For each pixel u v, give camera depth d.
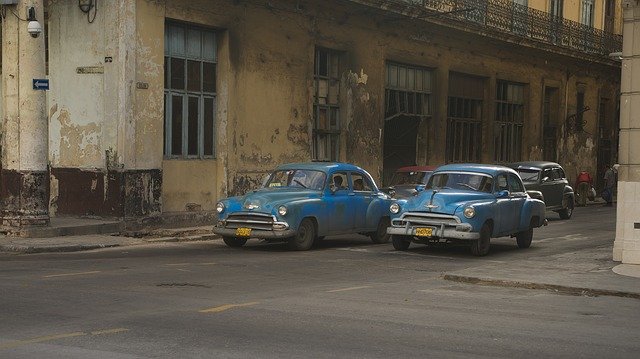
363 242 19.17
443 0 30.22
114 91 19.75
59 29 20.47
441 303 10.70
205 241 18.81
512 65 37.00
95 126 20.08
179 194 21.73
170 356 7.29
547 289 12.30
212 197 22.84
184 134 21.95
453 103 33.72
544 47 37.53
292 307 9.95
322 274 13.43
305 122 25.67
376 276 13.45
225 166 22.86
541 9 38.16
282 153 24.84
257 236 16.44
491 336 8.54
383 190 21.69
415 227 16.59
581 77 42.75
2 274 12.18
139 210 20.11
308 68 25.70
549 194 27.42
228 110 22.83
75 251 16.25
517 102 38.19
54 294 10.37
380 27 28.75
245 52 23.36
